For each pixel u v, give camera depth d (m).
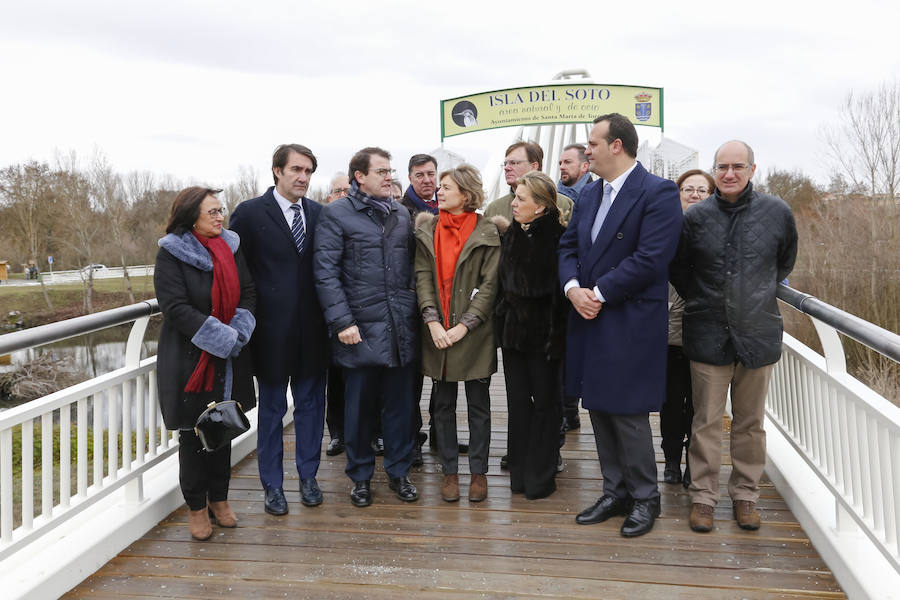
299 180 2.83
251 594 2.19
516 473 3.05
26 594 2.02
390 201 2.98
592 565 2.36
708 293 2.59
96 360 21.98
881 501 2.05
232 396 2.58
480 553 2.47
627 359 2.56
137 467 2.68
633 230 2.55
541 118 7.86
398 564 2.39
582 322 2.70
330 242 2.84
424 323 3.01
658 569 2.33
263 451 2.91
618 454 2.78
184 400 2.47
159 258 2.44
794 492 2.72
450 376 2.93
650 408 2.59
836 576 2.22
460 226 2.94
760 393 2.62
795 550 2.45
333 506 2.95
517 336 2.86
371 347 2.86
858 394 2.13
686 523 2.71
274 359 2.84
